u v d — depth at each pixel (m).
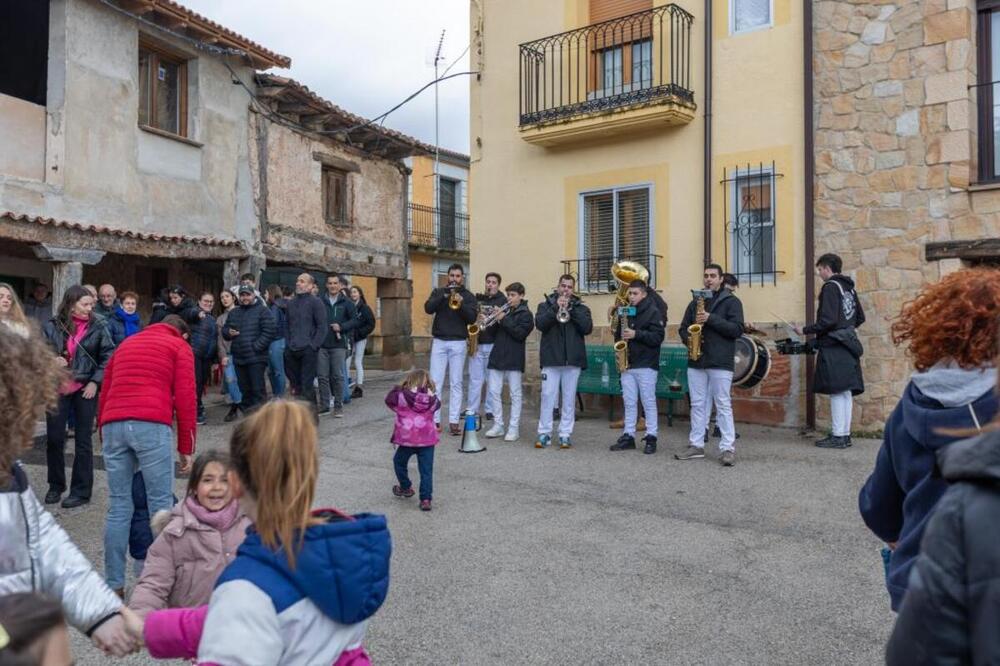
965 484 1.47
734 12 10.06
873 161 9.04
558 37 11.35
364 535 2.07
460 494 6.92
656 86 10.53
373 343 22.02
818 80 9.32
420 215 23.95
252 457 2.04
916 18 8.80
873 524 2.44
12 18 11.72
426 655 3.96
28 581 2.09
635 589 4.76
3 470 2.05
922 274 8.77
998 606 1.35
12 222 9.55
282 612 1.96
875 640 4.05
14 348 2.08
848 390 8.34
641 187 10.75
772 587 4.77
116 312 8.54
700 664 3.84
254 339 10.08
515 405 9.18
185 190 12.66
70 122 10.92
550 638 4.13
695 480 7.21
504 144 11.92
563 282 8.57
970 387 2.07
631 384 8.50
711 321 7.73
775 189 9.69
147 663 3.99
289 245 14.42
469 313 9.40
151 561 3.34
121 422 4.63
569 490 6.99
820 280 9.32
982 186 8.45
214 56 13.18
